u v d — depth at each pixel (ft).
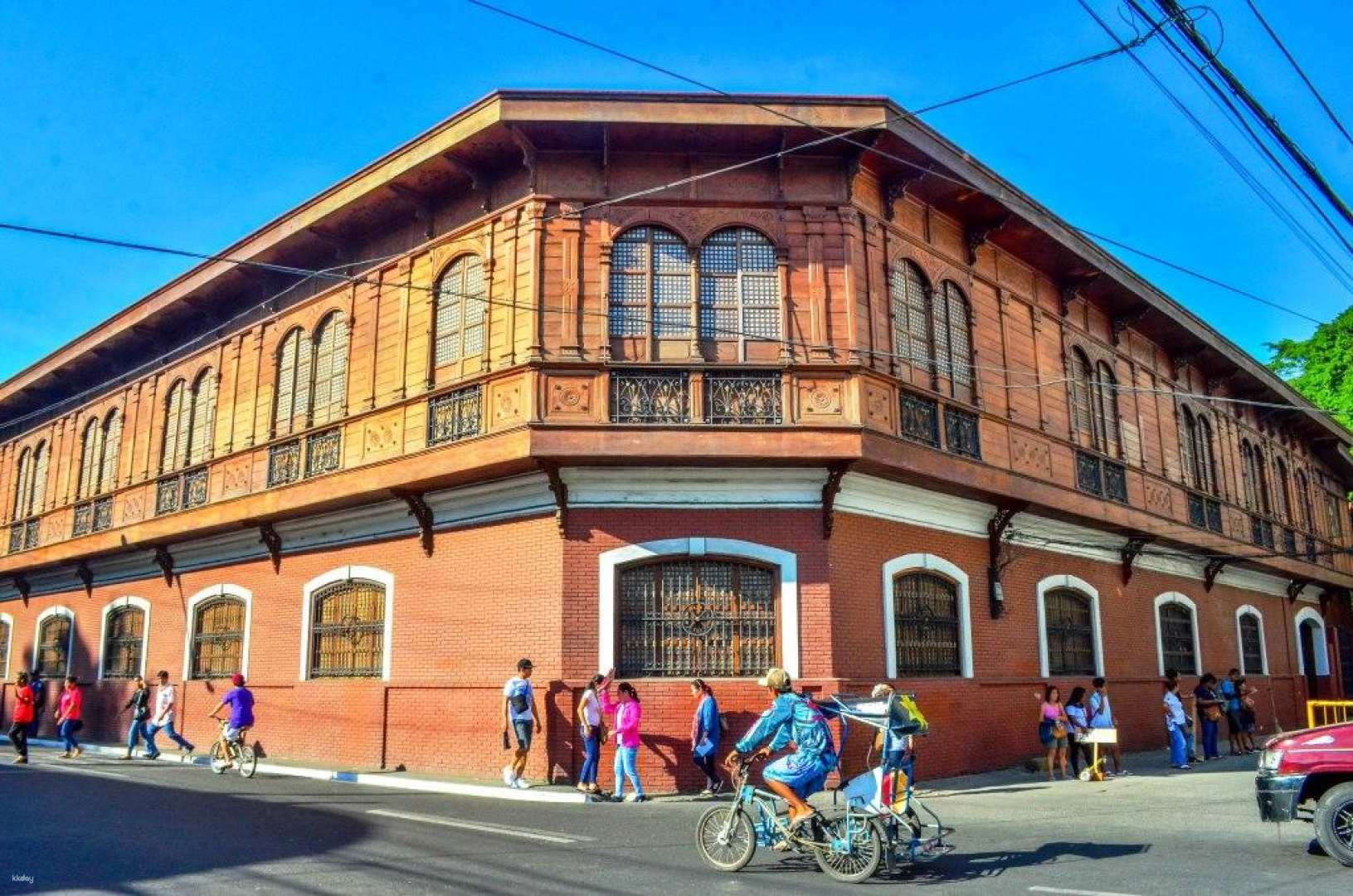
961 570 58.13
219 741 56.54
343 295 62.85
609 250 51.19
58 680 87.81
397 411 56.54
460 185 56.70
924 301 56.90
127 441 80.79
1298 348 127.34
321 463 60.95
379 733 55.62
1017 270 65.72
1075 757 56.44
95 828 35.78
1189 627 81.82
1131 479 72.13
